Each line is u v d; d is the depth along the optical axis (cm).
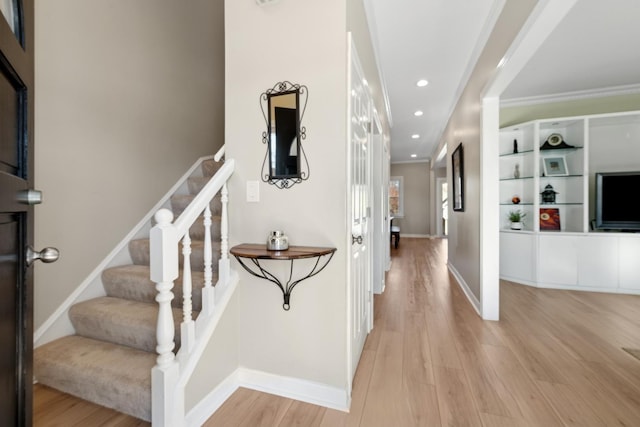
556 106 391
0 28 64
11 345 73
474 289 308
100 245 205
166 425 122
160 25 254
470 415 143
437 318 272
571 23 236
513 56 197
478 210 289
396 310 294
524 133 395
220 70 329
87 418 138
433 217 922
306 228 160
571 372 180
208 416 144
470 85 321
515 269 394
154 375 123
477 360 195
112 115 213
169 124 263
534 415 143
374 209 345
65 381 151
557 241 364
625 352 205
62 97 181
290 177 161
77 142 190
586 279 355
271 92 164
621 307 298
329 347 156
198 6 297
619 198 355
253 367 170
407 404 152
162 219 121
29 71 82
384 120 380
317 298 158
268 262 166
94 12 200
